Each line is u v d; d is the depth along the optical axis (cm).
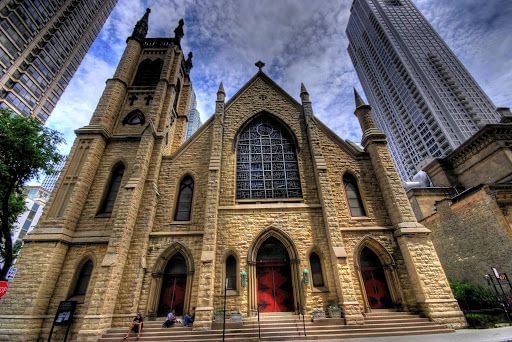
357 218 1830
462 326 1414
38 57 6800
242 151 2184
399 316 1477
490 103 9675
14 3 6181
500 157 2789
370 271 1703
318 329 1380
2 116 1672
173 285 1650
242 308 1544
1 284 1174
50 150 1788
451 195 2984
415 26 12388
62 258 1617
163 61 2750
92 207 1834
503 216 1897
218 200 1839
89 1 8806
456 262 2252
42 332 1427
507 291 1783
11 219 2095
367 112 2228
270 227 1766
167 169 2047
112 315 1444
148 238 1717
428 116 9638
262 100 2417
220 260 1667
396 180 1880
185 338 1314
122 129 2234
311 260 1705
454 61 10925
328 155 2100
